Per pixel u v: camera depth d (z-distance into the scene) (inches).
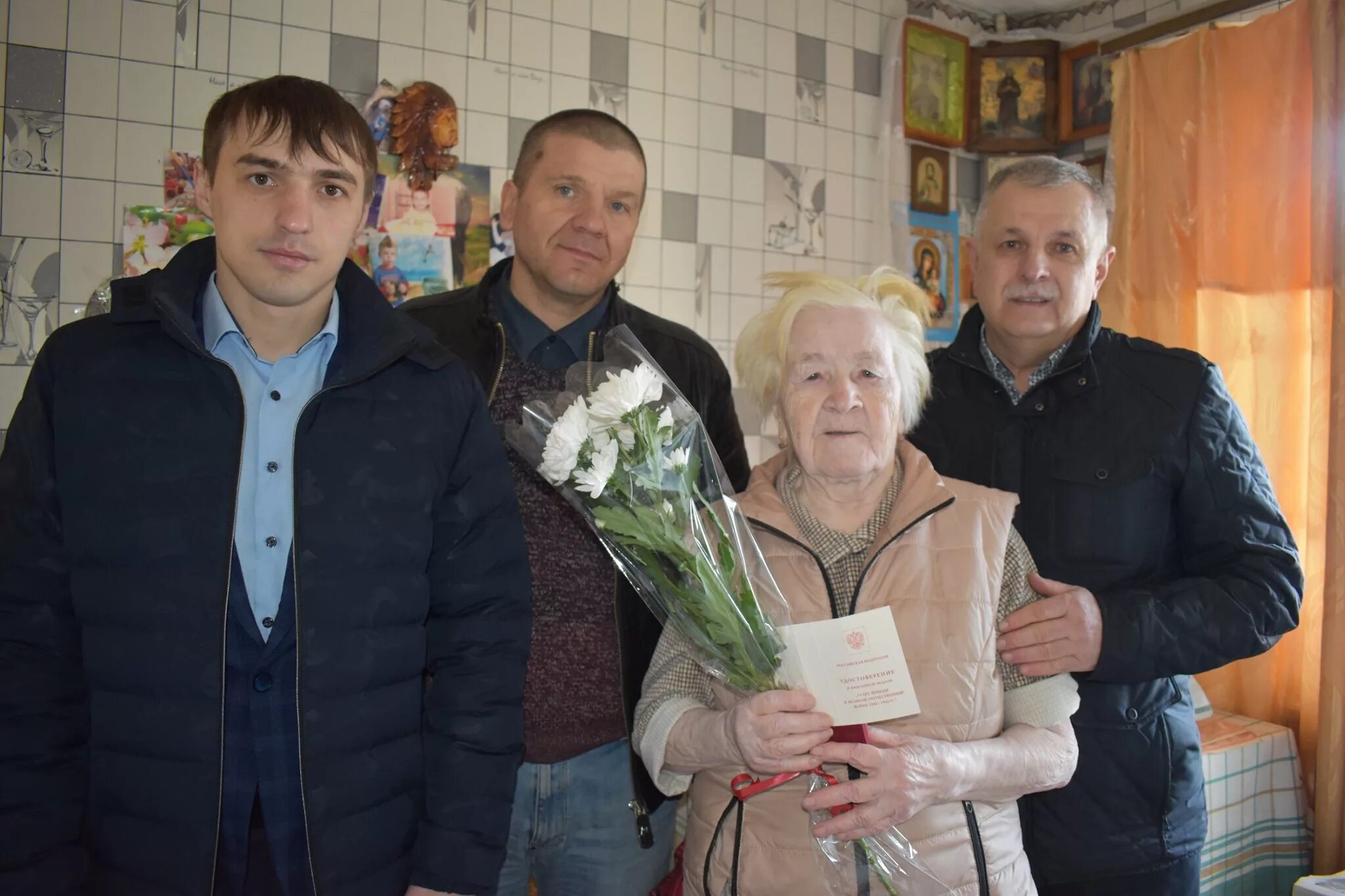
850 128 112.3
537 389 57.2
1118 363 54.9
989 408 57.7
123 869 37.7
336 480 39.7
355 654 39.2
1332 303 86.9
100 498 37.7
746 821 43.4
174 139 76.8
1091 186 54.7
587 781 54.1
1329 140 87.6
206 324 41.1
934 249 116.3
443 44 87.0
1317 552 89.9
